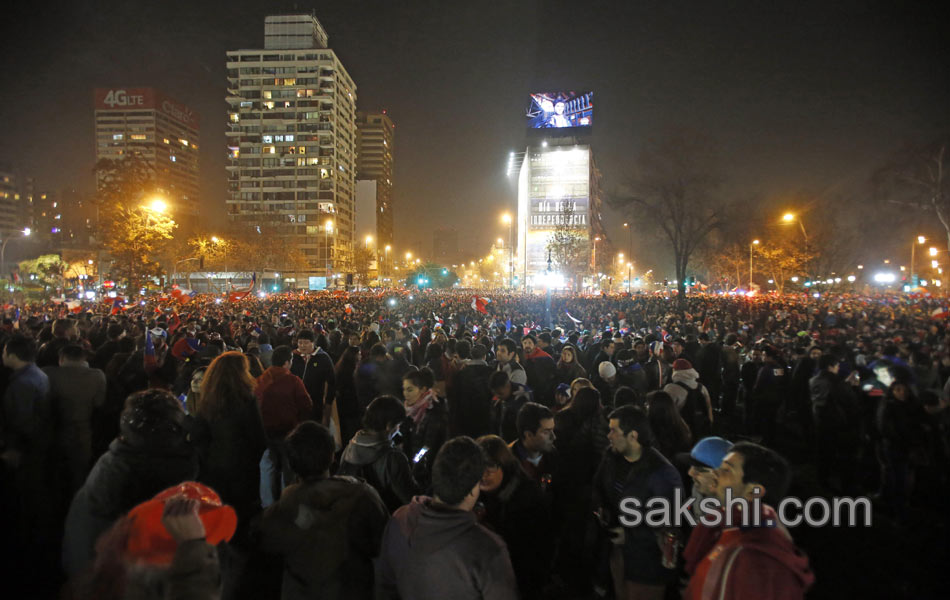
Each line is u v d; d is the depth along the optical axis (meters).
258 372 6.91
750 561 1.95
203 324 13.77
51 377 4.56
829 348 8.58
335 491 2.59
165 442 2.72
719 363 9.72
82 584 1.55
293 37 118.75
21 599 3.75
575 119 111.12
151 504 1.68
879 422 5.69
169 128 181.88
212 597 1.53
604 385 7.61
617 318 19.81
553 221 104.12
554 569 4.29
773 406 8.18
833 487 6.54
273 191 115.69
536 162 105.00
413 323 15.78
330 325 14.97
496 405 5.55
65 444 4.56
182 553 1.54
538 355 7.69
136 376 6.50
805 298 45.94
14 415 4.21
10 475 4.15
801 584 1.95
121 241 34.38
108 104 173.00
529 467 4.04
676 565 3.16
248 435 3.76
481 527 2.29
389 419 3.37
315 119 115.56
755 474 2.19
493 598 2.14
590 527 4.10
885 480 5.62
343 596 2.51
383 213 176.50
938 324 13.69
